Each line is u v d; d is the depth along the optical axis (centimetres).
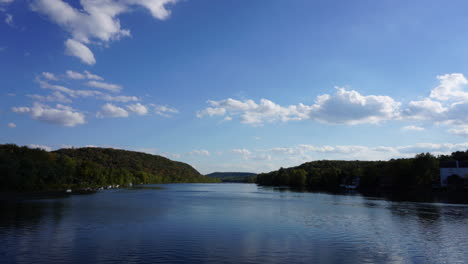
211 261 2619
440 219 5066
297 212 6081
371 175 17700
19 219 4656
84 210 5969
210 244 3206
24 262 2514
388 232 3947
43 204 7056
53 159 15675
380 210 6438
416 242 3384
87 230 3862
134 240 3344
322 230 4069
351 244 3275
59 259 2608
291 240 3441
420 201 8856
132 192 13862
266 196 11938
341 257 2794
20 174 11531
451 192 12719
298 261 2655
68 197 9481
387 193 13475
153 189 18438
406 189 15275
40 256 2686
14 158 11962
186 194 13438
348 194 13012
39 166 12769
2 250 2856
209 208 6850
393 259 2752
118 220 4731
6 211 5634
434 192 13238
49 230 3819
